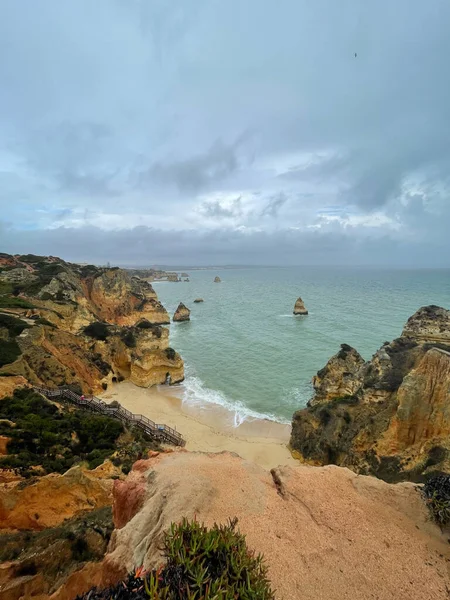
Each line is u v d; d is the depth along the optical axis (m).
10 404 25.45
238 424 36.97
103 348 49.22
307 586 7.19
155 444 28.48
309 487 10.29
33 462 19.81
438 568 7.93
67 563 12.70
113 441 25.56
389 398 26.02
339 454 26.77
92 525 14.29
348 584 7.36
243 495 9.66
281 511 9.28
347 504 9.74
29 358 35.62
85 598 4.90
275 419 38.09
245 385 47.69
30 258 81.19
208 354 63.03
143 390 46.09
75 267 85.81
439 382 21.66
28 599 11.34
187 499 9.09
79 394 36.25
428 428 21.78
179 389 46.94
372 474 22.81
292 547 8.12
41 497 15.75
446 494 9.54
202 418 38.34
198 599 4.86
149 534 8.42
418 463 21.14
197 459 11.59
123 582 5.28
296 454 30.31
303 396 43.59
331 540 8.48
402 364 28.36
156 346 50.91
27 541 13.75
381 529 8.94
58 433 23.61
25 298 52.62
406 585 7.45
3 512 14.94
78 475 16.80
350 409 28.69
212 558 5.67
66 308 52.59
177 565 5.35
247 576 5.34
